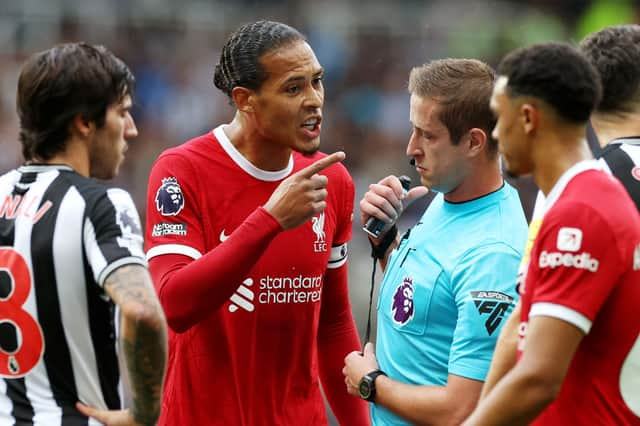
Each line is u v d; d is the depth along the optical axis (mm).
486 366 11430
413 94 12312
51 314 9984
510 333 10047
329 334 14406
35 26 34750
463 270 11711
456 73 12023
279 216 11758
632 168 11461
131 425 9992
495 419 9133
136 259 9828
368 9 37969
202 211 12938
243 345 12977
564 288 9094
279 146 12914
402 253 12664
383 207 13195
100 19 35688
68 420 9984
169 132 36469
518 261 11633
